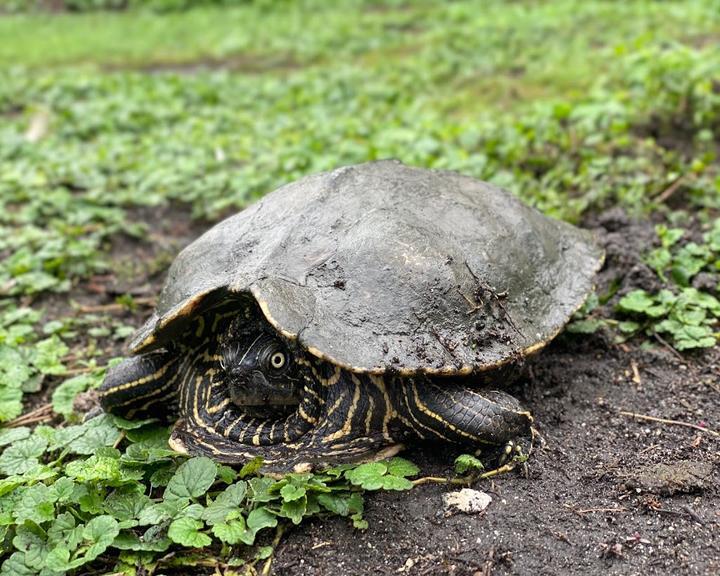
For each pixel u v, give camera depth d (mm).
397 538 327
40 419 442
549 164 665
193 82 1180
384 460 356
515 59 1108
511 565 311
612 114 734
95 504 337
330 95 1037
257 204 415
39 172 805
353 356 330
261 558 322
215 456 360
